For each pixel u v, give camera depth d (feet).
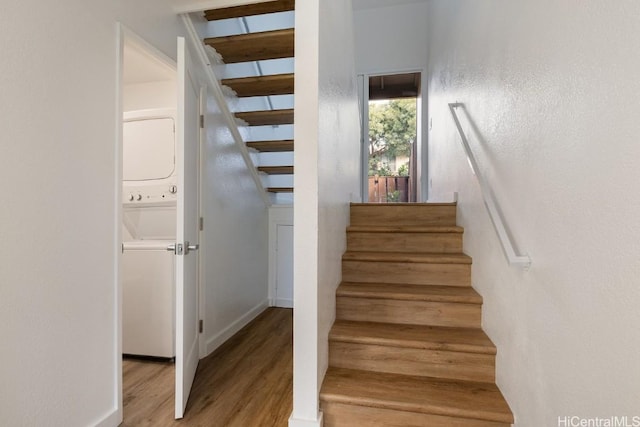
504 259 4.90
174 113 8.18
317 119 4.78
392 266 7.18
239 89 8.83
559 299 3.36
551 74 3.57
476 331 5.91
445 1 10.09
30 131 3.90
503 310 4.91
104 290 5.01
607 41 2.67
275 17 11.00
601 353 2.72
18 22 3.76
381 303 6.43
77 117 4.55
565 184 3.27
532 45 4.03
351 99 9.52
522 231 4.28
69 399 4.41
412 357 5.52
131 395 6.11
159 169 8.22
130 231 8.68
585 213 2.95
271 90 8.95
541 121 3.78
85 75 4.68
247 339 8.98
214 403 5.85
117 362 5.22
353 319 6.54
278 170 11.16
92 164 4.80
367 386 5.16
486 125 5.88
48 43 4.12
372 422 4.86
